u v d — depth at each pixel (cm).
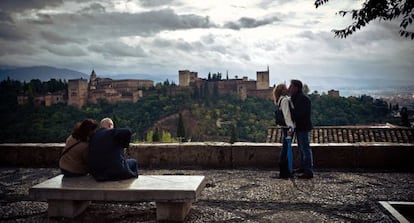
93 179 536
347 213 521
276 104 741
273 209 544
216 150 840
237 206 561
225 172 791
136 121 11456
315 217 507
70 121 9031
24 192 665
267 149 827
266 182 699
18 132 7488
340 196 604
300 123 718
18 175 801
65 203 515
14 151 902
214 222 492
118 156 530
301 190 642
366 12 577
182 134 7056
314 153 813
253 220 498
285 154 725
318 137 2116
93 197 491
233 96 12538
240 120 10556
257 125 9988
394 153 791
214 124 10631
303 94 719
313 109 7181
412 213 547
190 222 493
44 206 579
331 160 810
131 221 502
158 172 800
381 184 674
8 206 580
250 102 11900
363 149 800
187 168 834
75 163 548
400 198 588
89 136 557
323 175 746
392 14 564
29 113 8456
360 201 577
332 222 487
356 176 734
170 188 483
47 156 897
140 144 870
